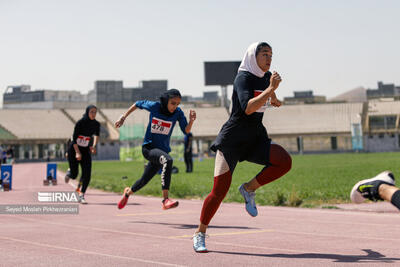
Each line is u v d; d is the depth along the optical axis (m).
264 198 13.66
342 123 136.50
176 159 88.44
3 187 18.81
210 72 153.00
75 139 13.51
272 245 6.48
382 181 3.88
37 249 6.25
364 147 130.50
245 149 5.87
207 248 6.26
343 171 31.86
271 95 5.70
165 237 7.27
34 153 118.44
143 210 11.62
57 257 5.70
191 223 9.04
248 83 5.48
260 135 5.88
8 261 5.48
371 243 6.52
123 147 105.94
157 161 8.82
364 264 5.11
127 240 6.98
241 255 5.74
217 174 5.82
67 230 8.06
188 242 6.78
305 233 7.60
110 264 5.27
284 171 5.78
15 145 115.19
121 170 44.81
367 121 136.88
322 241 6.77
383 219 9.34
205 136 136.75
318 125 137.12
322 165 44.59
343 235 7.32
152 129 9.02
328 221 9.16
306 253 5.84
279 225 8.66
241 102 5.37
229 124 5.71
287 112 144.38
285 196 13.74
